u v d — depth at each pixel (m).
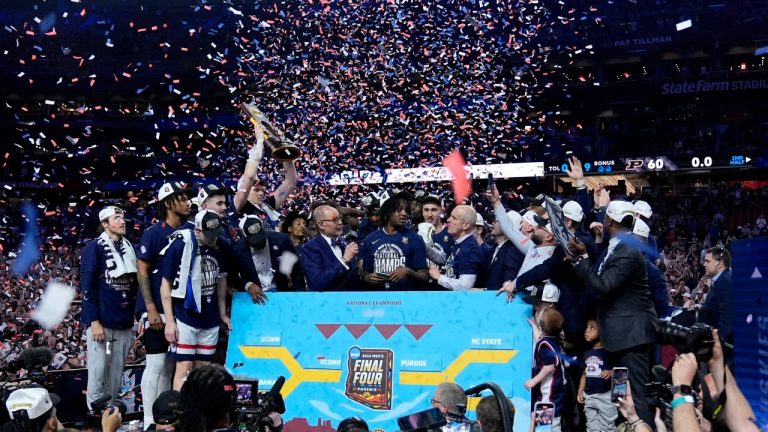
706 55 32.59
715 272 8.05
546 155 32.28
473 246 7.05
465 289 6.88
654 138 32.81
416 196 9.23
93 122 36.22
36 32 35.84
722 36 31.89
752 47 31.89
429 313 6.48
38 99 36.44
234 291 7.15
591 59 33.16
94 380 7.17
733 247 3.22
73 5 35.72
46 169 36.38
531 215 6.79
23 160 36.34
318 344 6.69
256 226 6.97
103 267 7.26
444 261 7.64
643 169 31.81
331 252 7.18
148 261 6.76
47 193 36.69
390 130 25.73
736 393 3.18
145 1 35.62
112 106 36.69
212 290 6.75
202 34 35.09
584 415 6.56
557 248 6.39
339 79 26.09
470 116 25.05
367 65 26.11
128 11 35.94
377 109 25.83
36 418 3.93
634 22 32.47
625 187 34.38
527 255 6.60
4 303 20.47
